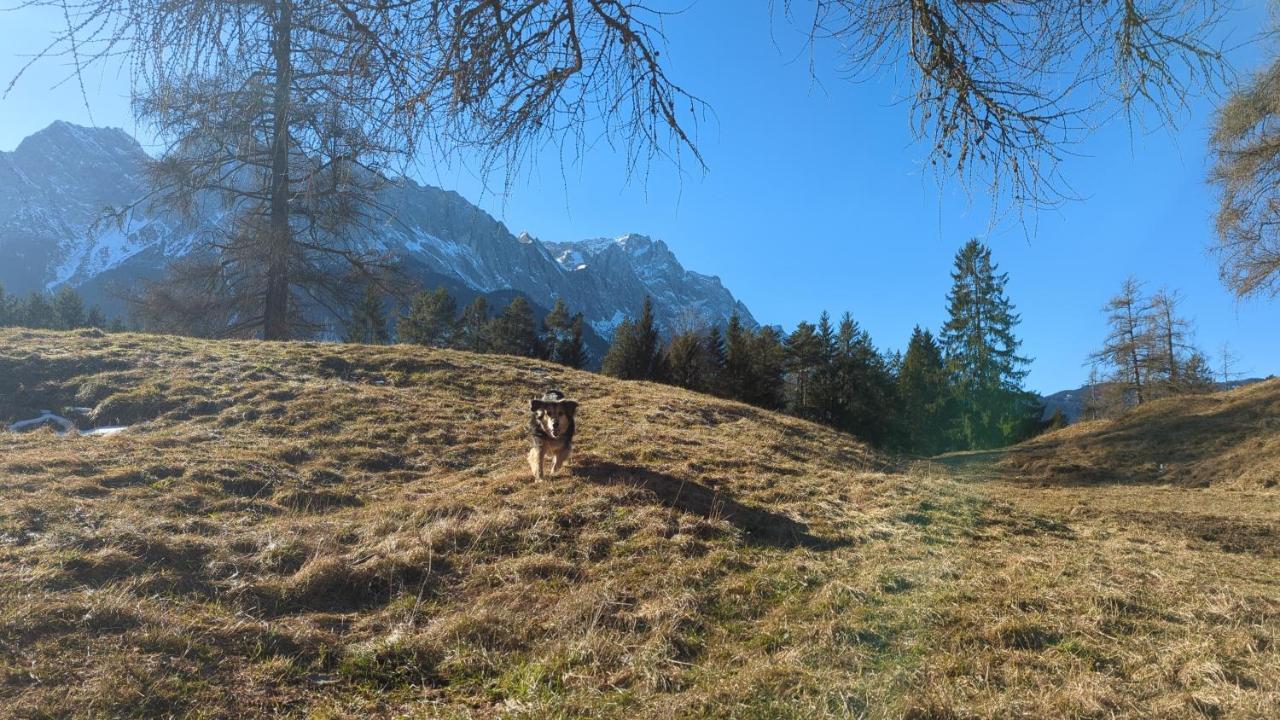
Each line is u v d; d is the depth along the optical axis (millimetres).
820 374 41062
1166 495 14586
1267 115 14883
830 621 4457
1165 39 2240
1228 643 4406
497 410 11766
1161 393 36844
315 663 3734
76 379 10234
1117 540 8078
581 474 7918
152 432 8664
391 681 3682
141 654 3482
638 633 4285
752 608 4777
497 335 42656
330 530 5594
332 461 8156
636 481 7613
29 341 11836
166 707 3178
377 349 15344
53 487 5957
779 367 41344
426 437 9516
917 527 7340
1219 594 5484
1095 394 43656
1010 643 4312
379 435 9383
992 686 3746
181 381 10359
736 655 4055
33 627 3498
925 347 43312
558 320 43062
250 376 11367
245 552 5016
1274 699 3566
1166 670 3996
